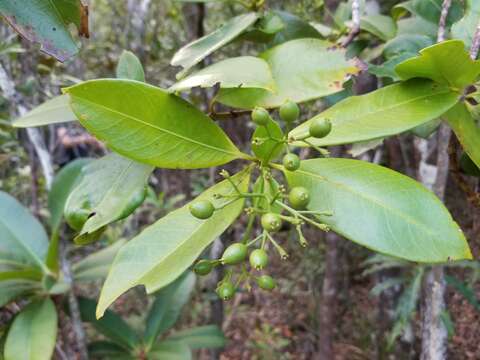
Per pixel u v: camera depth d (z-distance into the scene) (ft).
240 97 0.82
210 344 1.82
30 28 0.69
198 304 2.60
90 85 0.67
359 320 2.98
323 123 0.68
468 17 0.81
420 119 0.72
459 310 2.63
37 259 1.48
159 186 3.40
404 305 1.81
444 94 0.74
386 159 2.25
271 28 1.09
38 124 0.86
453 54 0.68
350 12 1.27
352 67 0.80
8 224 1.51
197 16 1.51
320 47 0.83
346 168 0.72
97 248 2.63
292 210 0.69
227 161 0.75
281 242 3.17
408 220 0.67
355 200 0.69
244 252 0.70
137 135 0.71
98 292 2.72
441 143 1.06
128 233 2.68
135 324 1.91
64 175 1.45
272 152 0.73
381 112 0.75
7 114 1.89
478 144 0.76
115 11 2.69
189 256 0.71
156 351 1.64
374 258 1.92
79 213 0.79
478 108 0.83
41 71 1.84
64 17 0.70
